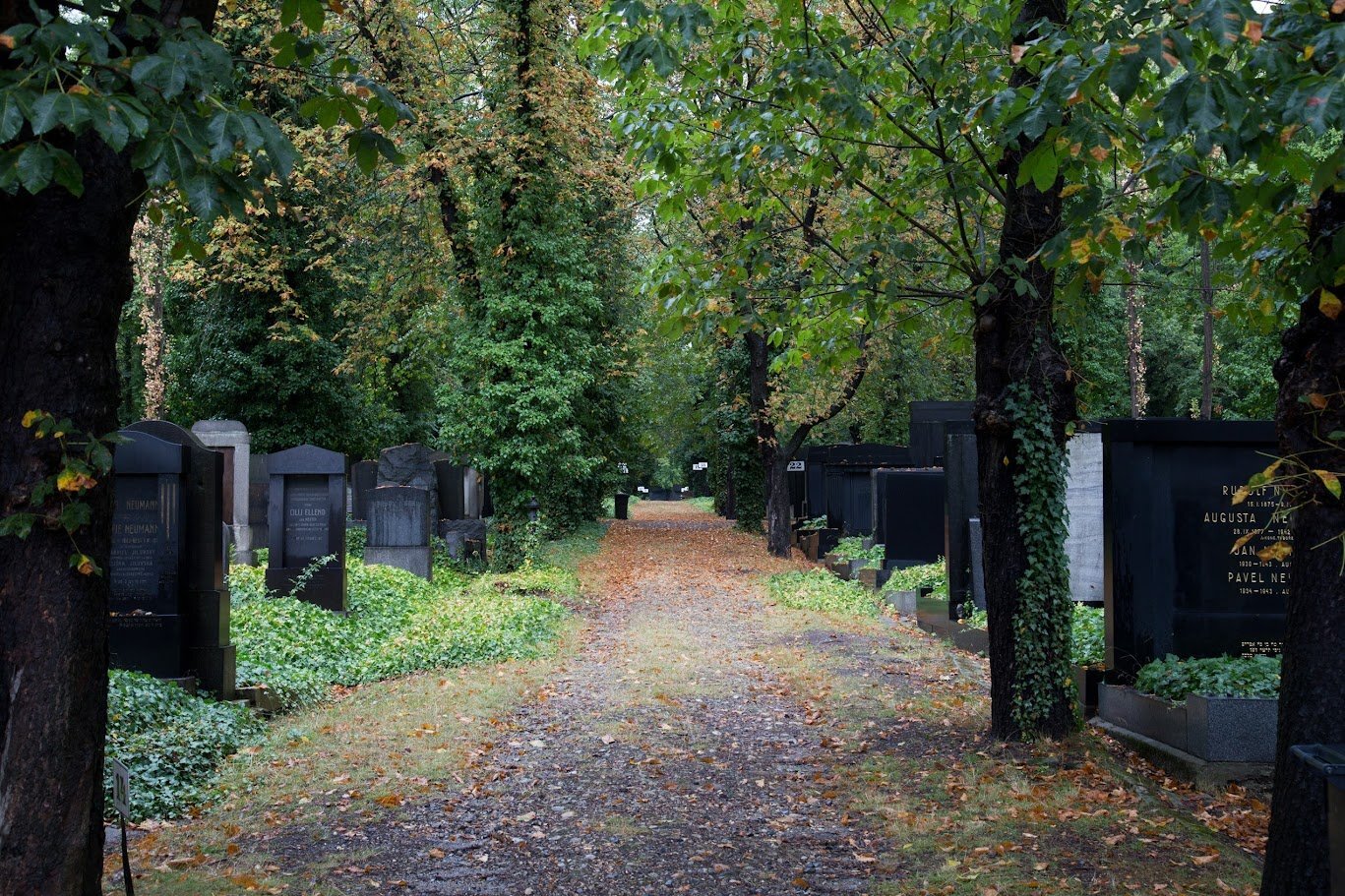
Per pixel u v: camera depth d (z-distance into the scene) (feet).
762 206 31.53
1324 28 13.26
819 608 61.00
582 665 43.65
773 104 27.43
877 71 27.22
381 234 80.79
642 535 134.51
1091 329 99.96
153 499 35.58
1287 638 14.96
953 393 124.26
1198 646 32.68
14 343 13.28
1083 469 44.96
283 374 107.55
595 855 20.79
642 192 30.25
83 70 12.01
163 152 11.59
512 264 74.08
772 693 37.24
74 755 13.48
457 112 72.69
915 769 26.37
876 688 37.04
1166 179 15.75
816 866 19.95
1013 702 28.45
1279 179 17.74
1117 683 32.48
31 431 13.24
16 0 12.39
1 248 13.34
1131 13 17.07
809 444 131.13
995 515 28.84
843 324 31.19
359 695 38.88
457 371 77.46
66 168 11.19
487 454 75.00
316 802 24.36
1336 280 14.19
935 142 30.71
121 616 34.99
